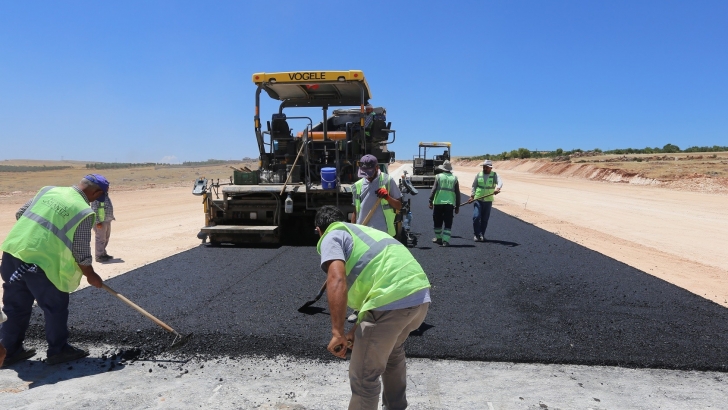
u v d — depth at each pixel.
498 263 7.17
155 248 8.78
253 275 6.37
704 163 33.88
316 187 8.36
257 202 8.62
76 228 3.68
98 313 4.79
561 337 4.27
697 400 3.26
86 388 3.40
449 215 8.64
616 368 3.74
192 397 3.27
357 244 2.70
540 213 14.79
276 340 4.18
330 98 9.71
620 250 8.71
